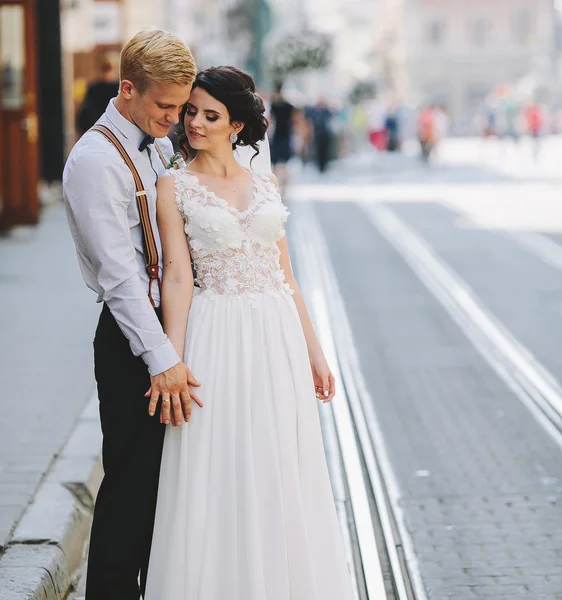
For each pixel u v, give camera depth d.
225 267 4.16
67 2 23.05
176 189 4.17
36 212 17.95
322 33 46.56
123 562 4.20
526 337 10.92
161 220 4.18
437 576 5.38
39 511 5.65
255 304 4.16
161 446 4.20
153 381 4.04
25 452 6.65
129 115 4.10
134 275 4.04
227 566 4.05
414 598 5.13
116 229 4.02
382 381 9.23
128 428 4.17
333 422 7.97
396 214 23.33
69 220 4.12
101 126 4.11
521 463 7.12
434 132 42.47
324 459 4.27
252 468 4.05
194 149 4.34
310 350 4.47
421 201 26.56
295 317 4.28
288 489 4.10
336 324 11.56
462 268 15.48
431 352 10.29
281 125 25.12
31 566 4.97
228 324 4.14
